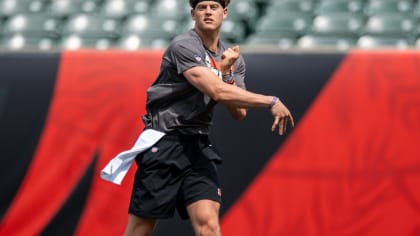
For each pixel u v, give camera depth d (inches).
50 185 813.2
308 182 749.9
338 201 739.4
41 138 825.5
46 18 1439.5
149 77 812.0
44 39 1396.4
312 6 1338.6
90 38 1359.5
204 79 517.7
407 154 733.9
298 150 757.9
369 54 761.0
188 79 526.9
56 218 803.4
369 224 730.2
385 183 733.9
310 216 743.1
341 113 754.8
